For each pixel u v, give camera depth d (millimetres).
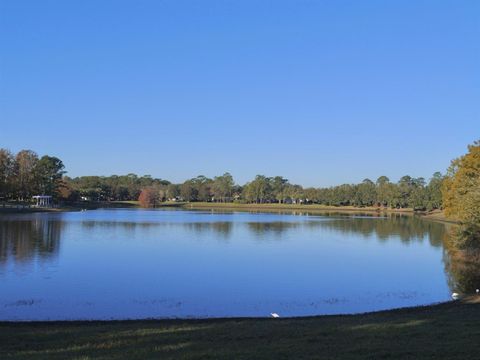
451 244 50438
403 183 179625
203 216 118062
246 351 11828
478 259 40781
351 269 36250
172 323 18344
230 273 33688
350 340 13117
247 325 16750
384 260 41312
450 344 12039
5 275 31219
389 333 14000
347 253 45969
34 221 82062
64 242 51062
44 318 20875
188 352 11898
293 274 33719
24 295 25578
